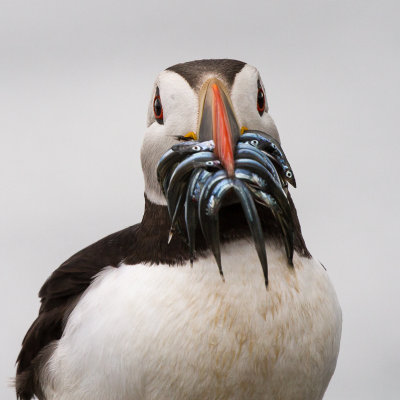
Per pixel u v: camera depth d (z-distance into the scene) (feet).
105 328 25.62
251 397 25.53
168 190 24.44
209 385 25.07
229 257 25.14
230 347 24.81
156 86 26.40
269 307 24.97
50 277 29.78
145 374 25.04
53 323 28.55
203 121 24.43
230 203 24.80
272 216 25.61
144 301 25.23
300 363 25.61
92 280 27.84
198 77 25.22
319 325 25.89
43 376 28.07
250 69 25.96
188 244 25.31
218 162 23.72
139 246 26.73
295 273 25.70
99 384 25.86
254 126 25.40
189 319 24.81
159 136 25.86
